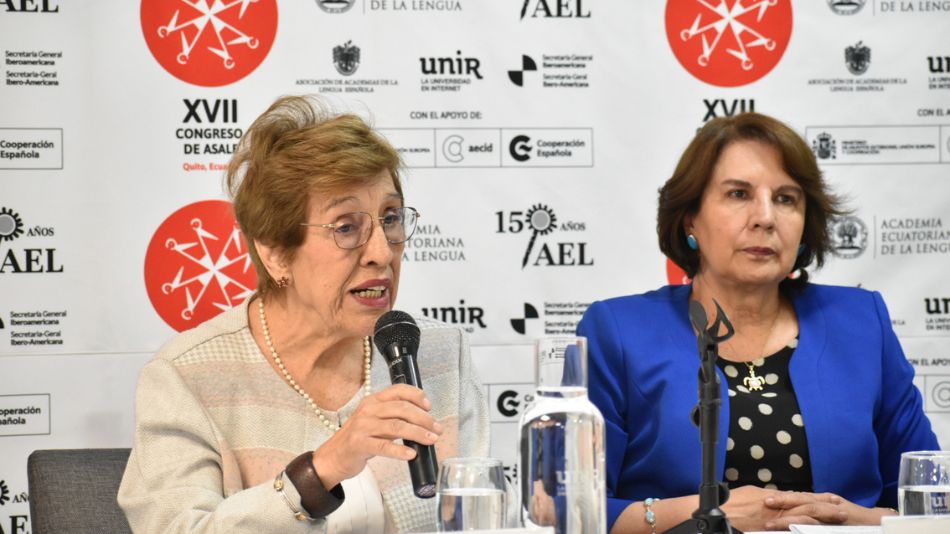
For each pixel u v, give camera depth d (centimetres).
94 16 538
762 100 581
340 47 557
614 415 439
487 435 397
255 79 551
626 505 409
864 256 582
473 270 565
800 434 422
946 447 579
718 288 450
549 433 242
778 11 581
